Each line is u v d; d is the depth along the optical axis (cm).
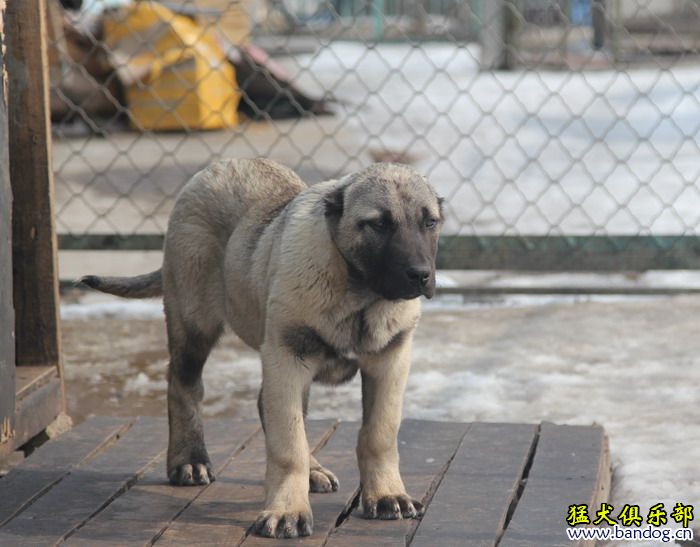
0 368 646
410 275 561
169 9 2006
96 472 700
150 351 1048
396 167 587
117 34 1981
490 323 1112
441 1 3647
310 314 587
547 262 1160
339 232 578
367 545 583
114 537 599
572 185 1636
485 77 2812
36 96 789
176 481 677
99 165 1750
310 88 2647
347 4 3703
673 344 1032
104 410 896
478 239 1162
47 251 798
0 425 648
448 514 624
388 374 614
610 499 706
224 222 667
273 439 600
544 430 759
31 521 622
